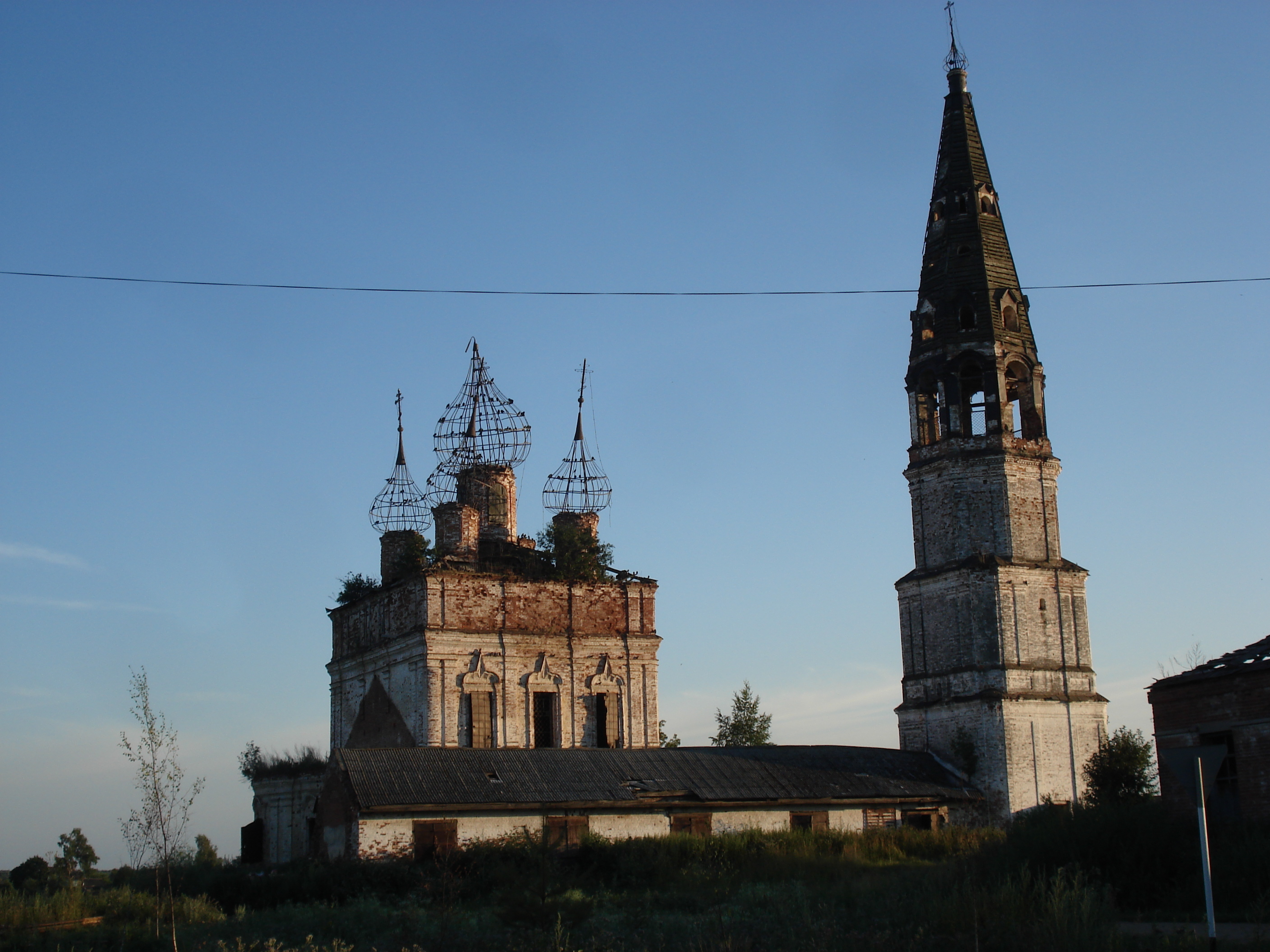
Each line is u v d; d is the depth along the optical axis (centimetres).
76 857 7681
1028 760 5294
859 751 5453
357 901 3556
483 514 6100
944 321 5747
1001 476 5553
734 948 2359
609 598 5831
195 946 2847
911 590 5747
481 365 6253
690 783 4834
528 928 2544
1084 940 2172
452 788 4406
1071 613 5578
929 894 2841
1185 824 3194
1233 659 3394
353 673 6041
